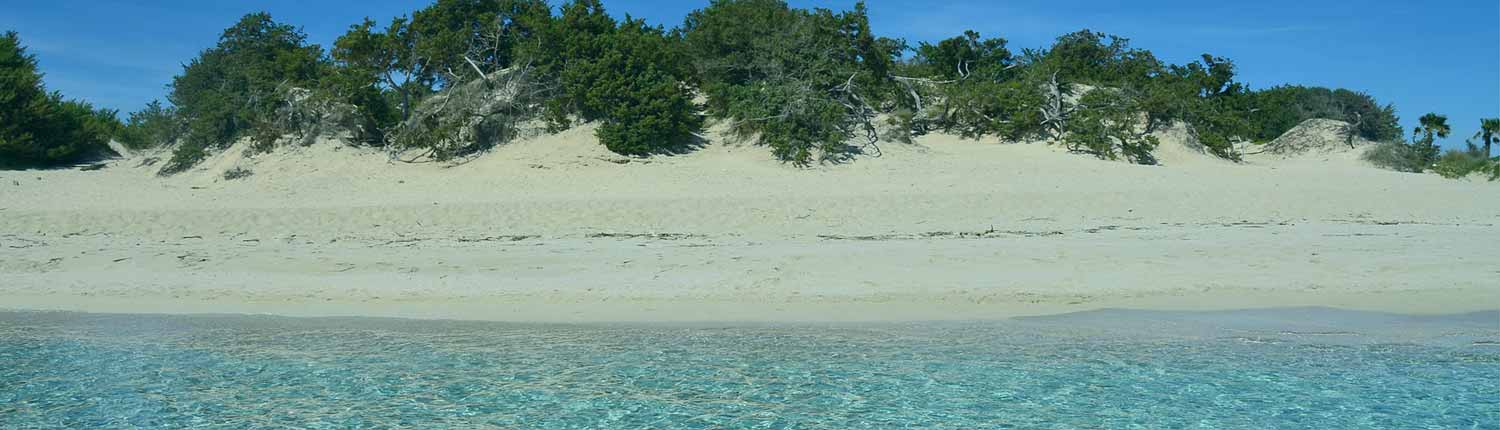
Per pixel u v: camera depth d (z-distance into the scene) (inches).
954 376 396.5
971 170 1203.9
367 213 898.1
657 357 428.1
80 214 888.3
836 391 378.6
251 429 339.6
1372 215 899.4
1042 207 925.8
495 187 1101.1
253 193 1088.2
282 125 1358.3
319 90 1353.3
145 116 1833.2
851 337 462.6
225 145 1421.0
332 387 387.9
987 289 563.2
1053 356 424.5
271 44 1721.2
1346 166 1572.3
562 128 1315.2
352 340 463.8
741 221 870.4
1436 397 365.7
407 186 1125.7
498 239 786.8
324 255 689.0
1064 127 1520.7
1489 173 1408.7
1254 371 399.5
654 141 1274.6
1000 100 1552.7
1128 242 724.7
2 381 396.5
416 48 1370.6
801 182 1122.0
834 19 1525.6
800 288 572.7
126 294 580.7
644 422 345.7
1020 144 1515.7
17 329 491.2
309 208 928.9
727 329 482.3
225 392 382.0
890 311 520.7
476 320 508.7
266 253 698.8
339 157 1286.9
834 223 864.3
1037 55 2106.3
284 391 382.9
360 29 1370.6
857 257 660.1
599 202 941.2
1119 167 1268.5
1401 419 344.8
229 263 663.1
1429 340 444.1
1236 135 1838.1
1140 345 441.1
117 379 399.9
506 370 409.7
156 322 508.4
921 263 637.3
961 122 1605.6
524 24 1411.2
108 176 1322.6
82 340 466.0
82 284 603.8
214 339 466.9
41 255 690.2
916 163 1249.4
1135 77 1977.1
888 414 353.1
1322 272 598.9
